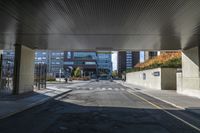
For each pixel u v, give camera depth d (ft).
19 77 74.33
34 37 60.29
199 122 34.58
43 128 29.45
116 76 572.92
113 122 33.53
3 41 68.49
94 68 500.74
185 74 82.84
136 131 28.22
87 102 59.06
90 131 27.94
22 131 27.91
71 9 36.04
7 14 39.60
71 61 499.10
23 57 77.00
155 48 78.74
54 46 76.64
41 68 106.22
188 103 56.18
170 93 88.79
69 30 50.65
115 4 33.42
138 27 46.88
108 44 70.03
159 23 43.52
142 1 32.14
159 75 115.03
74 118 36.47
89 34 54.49
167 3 32.78
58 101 61.21
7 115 38.75
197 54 72.49
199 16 38.75
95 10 36.19
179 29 48.16
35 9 36.52
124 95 81.71
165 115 40.37
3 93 77.61
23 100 58.90
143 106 51.98
